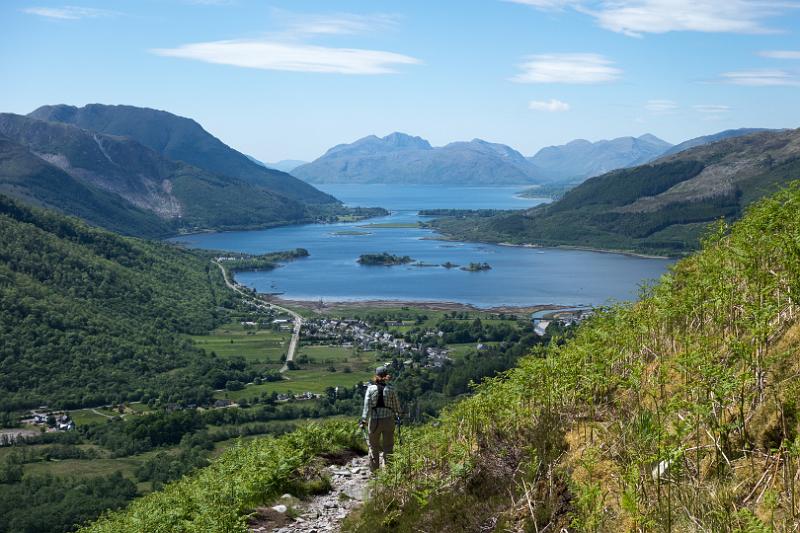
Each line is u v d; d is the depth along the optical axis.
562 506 6.71
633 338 9.00
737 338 6.86
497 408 9.63
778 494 4.68
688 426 5.56
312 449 14.86
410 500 9.39
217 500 11.52
